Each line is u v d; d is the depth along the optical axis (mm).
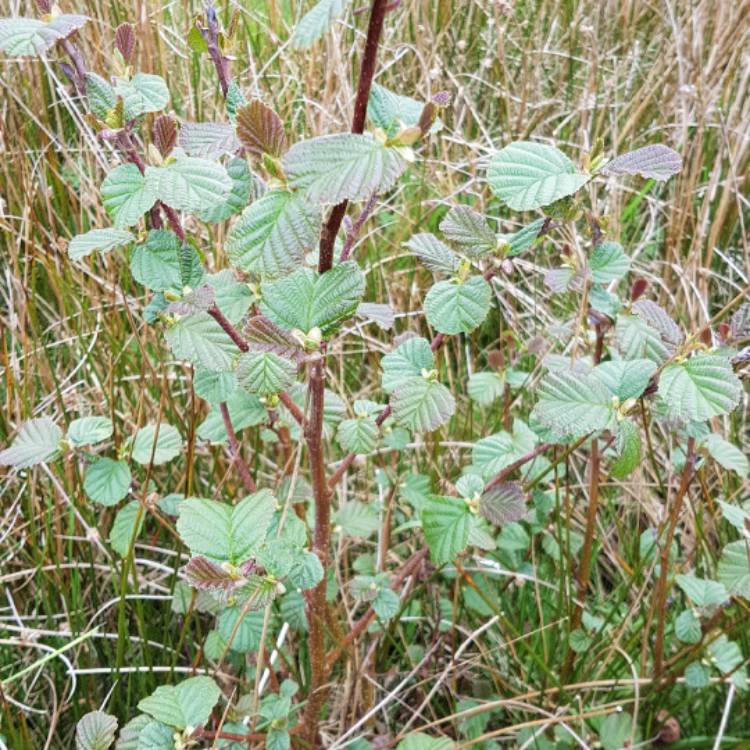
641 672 708
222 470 815
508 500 587
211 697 495
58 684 714
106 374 875
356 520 742
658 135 1140
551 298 1041
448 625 749
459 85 1117
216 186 447
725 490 822
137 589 697
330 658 617
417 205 1047
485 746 695
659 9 1226
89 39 933
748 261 977
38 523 805
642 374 509
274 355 468
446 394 537
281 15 1075
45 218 977
